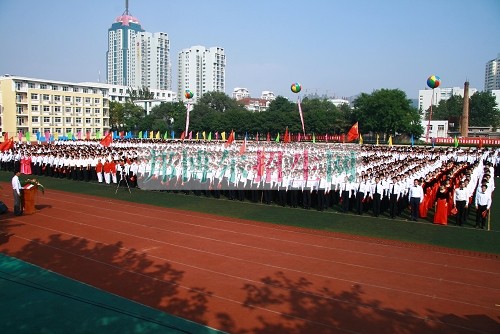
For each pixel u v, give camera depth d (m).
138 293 9.88
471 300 9.65
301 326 8.33
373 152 36.53
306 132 72.38
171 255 12.73
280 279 10.85
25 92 75.44
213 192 22.84
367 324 8.44
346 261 12.34
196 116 82.06
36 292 9.90
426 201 18.17
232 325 8.35
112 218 17.67
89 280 10.66
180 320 8.53
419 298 9.73
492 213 19.23
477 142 65.12
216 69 176.00
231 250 13.30
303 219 17.80
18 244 13.77
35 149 36.22
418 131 72.62
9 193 23.66
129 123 91.12
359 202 18.64
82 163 29.02
